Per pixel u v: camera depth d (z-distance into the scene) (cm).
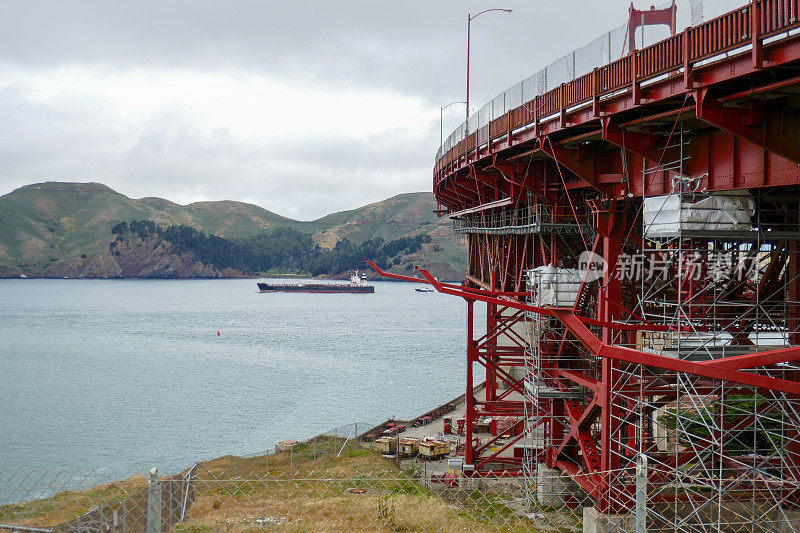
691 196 2034
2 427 7606
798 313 2173
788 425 2377
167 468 6016
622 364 2525
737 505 2328
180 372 11512
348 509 2081
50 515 2034
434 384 10412
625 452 2730
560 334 3291
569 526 2484
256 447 6769
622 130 2208
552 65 2755
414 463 5147
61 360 12988
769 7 1444
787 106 1683
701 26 1678
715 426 2208
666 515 2369
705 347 2008
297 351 14538
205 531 1736
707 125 2027
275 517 1983
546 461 3491
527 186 3306
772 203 2291
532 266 3631
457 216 5791
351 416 8188
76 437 7181
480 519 2105
